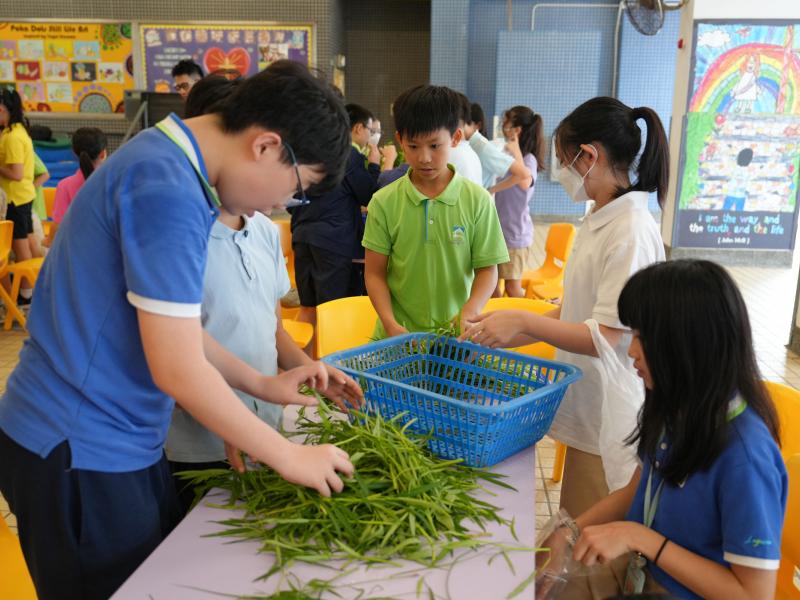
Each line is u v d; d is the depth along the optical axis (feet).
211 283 4.99
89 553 4.00
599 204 5.79
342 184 12.16
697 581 3.99
